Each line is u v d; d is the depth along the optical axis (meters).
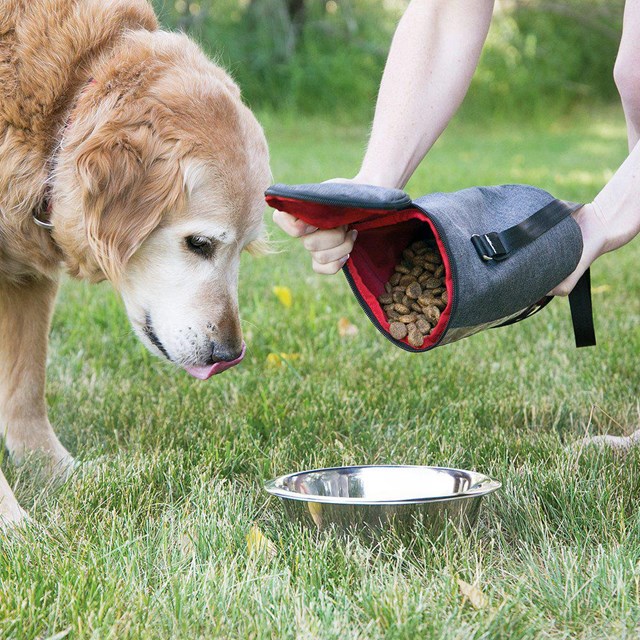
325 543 1.68
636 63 2.28
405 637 1.39
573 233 1.84
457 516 1.74
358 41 14.66
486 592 1.56
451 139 13.38
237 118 2.29
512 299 1.72
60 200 2.18
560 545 1.76
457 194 1.77
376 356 3.31
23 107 2.15
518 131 14.48
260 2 14.09
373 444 2.39
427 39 2.08
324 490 1.96
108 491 2.01
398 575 1.62
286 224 1.71
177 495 2.07
